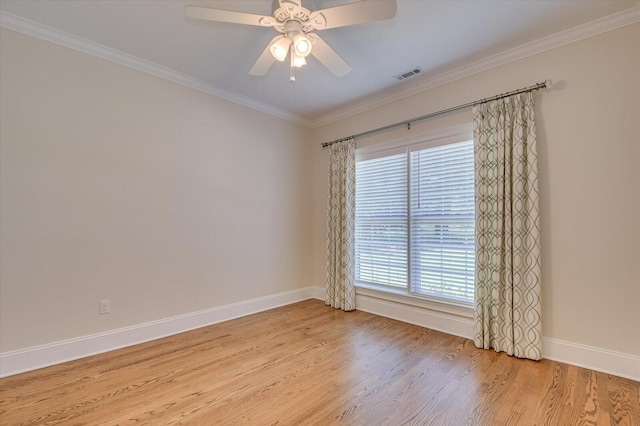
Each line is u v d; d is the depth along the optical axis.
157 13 2.24
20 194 2.32
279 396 1.99
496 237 2.67
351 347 2.76
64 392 2.03
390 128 3.66
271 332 3.15
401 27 2.38
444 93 3.18
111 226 2.75
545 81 2.51
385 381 2.17
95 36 2.52
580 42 2.40
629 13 2.18
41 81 2.42
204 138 3.41
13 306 2.28
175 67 3.03
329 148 4.33
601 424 1.69
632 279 2.19
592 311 2.33
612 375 2.21
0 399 1.94
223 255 3.55
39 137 2.40
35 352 2.35
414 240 3.44
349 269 3.93
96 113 2.68
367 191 3.95
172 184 3.15
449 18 2.28
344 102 3.88
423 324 3.32
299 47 1.87
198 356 2.58
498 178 2.67
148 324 2.94
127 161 2.85
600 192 2.31
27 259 2.34
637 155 2.18
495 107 2.74
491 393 2.01
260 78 3.26
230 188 3.63
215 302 3.46
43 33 2.41
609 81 2.28
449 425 1.70
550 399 1.93
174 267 3.14
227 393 2.02
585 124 2.37
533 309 2.46
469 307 2.96
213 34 2.49
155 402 1.92
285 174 4.26
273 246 4.08
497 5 2.14
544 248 2.53
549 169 2.52
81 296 2.57
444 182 3.19
